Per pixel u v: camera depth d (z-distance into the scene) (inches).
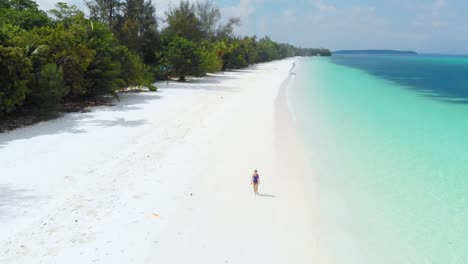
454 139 671.1
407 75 2647.6
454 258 304.0
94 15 1654.8
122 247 303.1
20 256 286.2
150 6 1786.4
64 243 305.7
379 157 556.4
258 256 299.1
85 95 977.5
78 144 571.2
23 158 500.7
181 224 342.3
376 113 931.3
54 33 857.5
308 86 1588.3
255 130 689.0
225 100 1037.2
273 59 5241.1
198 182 438.6
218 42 2603.3
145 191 409.4
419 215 375.2
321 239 327.3
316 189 431.5
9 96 668.7
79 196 391.2
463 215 376.2
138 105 925.2
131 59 1117.1
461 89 1627.7
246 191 418.9
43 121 721.0
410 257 304.7
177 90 1250.6
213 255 297.7
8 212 353.1
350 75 2456.9
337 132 705.0
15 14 1010.1
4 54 653.3
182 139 615.8
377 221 361.7
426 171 499.5
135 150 549.3
